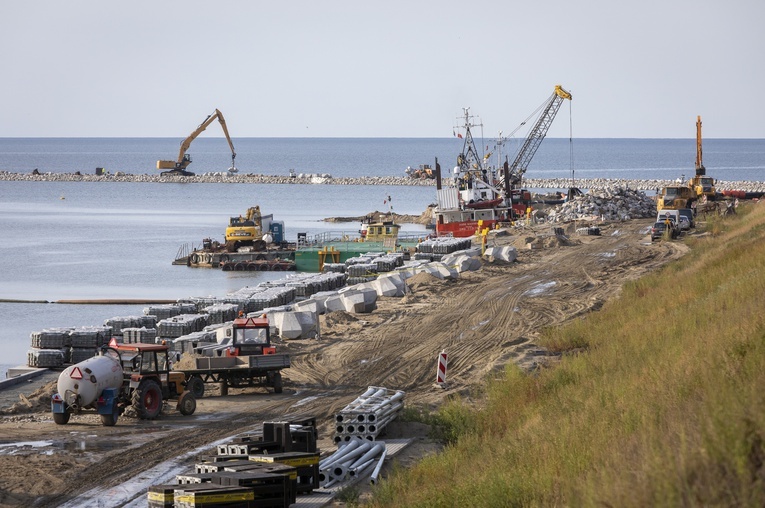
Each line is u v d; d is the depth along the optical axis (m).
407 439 78.62
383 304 165.25
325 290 194.25
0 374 135.00
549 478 51.34
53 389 102.56
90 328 134.50
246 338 105.31
